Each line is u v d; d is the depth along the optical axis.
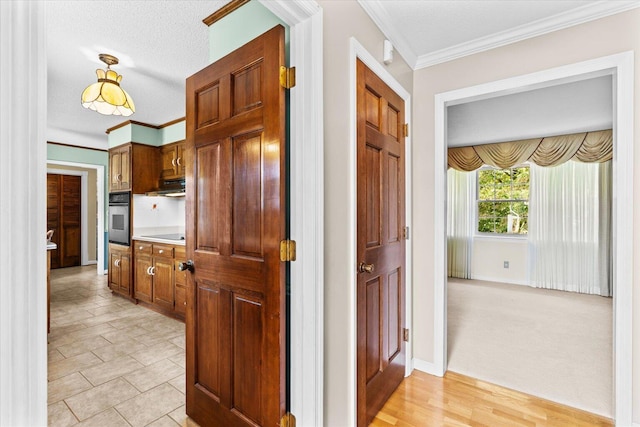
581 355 2.54
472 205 5.35
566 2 1.70
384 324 1.88
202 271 1.62
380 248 1.82
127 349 2.62
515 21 1.86
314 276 1.26
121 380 2.13
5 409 0.52
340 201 1.42
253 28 1.65
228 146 1.47
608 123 3.82
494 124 3.87
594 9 1.73
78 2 1.75
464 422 1.72
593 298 4.20
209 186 1.59
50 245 3.07
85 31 2.06
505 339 2.86
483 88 2.10
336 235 1.39
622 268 1.67
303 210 1.27
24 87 0.54
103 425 1.68
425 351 2.30
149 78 2.80
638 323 1.64
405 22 1.85
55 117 3.92
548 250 4.71
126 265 4.10
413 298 2.34
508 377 2.20
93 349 2.62
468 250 5.38
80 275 5.78
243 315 1.41
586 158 4.24
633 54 1.66
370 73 1.70
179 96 3.23
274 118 1.26
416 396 1.96
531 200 4.87
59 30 2.05
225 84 1.50
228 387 1.48
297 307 1.29
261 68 1.33
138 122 4.14
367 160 1.67
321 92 1.27
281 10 1.19
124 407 1.83
